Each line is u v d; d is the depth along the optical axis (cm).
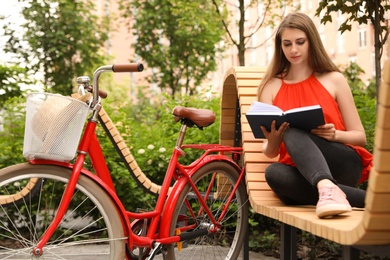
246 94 409
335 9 480
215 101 644
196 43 1244
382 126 188
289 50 347
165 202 364
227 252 406
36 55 1215
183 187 367
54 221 314
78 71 1252
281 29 350
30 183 413
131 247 329
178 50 1270
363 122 507
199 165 379
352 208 306
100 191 322
